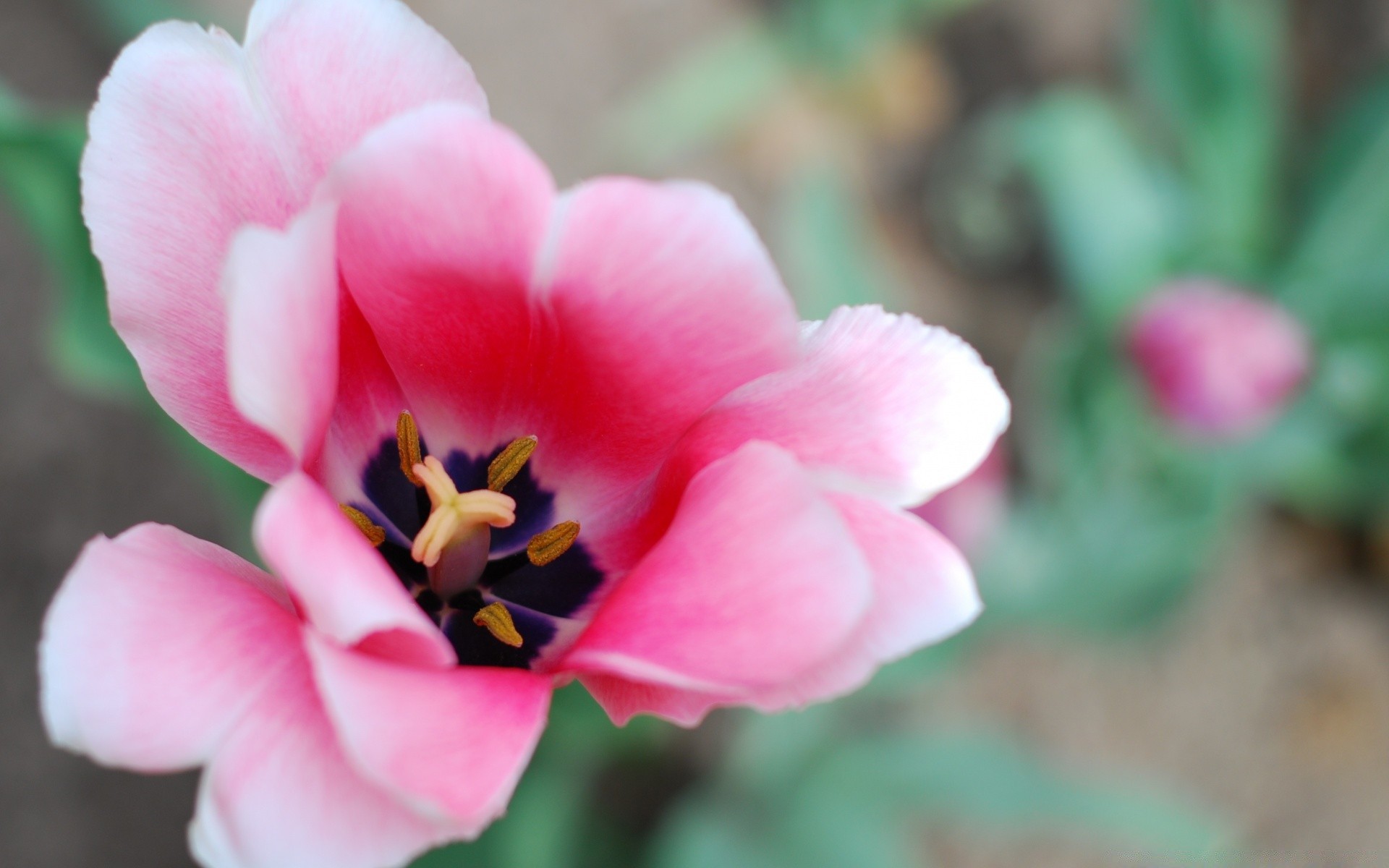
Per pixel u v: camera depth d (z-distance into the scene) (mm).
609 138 637
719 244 246
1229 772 597
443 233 251
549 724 388
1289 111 678
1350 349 543
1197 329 469
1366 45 691
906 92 680
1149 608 497
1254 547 636
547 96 635
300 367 243
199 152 255
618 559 281
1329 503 635
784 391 263
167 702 237
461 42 629
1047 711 597
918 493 259
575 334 260
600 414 273
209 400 259
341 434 278
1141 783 589
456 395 280
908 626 251
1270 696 610
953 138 691
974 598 253
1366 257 545
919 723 585
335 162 255
